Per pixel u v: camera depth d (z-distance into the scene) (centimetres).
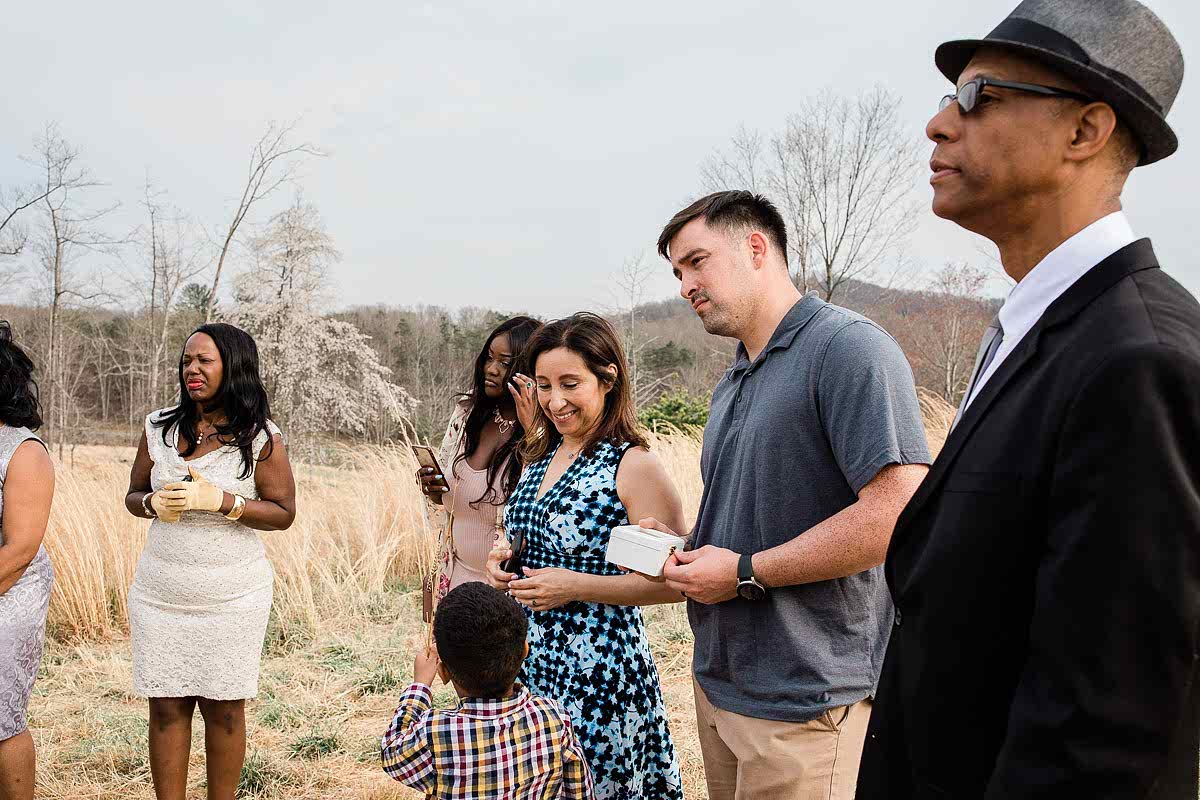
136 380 3288
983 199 119
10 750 258
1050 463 103
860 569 174
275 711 431
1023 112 114
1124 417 92
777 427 189
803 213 2028
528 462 260
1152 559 88
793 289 211
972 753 112
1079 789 89
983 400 117
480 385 301
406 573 732
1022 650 108
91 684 475
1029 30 113
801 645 183
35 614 262
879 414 172
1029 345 112
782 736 184
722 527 203
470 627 199
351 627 593
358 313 4106
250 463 304
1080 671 90
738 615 191
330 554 697
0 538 252
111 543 605
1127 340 96
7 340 260
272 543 673
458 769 199
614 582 221
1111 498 90
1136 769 87
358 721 426
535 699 212
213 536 293
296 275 2331
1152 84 109
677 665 494
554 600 225
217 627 291
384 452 895
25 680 261
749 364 208
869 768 130
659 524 217
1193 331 97
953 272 2195
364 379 2402
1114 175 115
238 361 302
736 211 201
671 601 219
